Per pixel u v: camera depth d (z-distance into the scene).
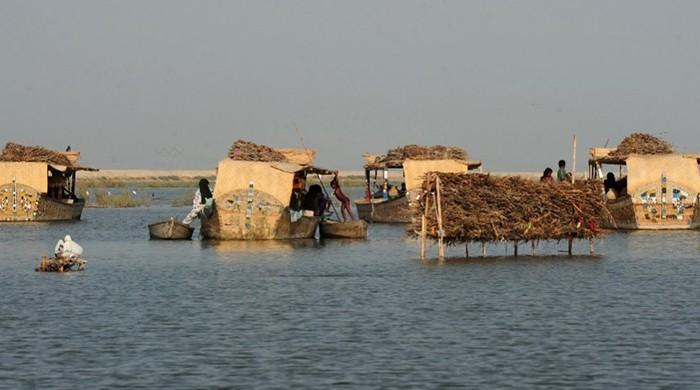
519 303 46.53
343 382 32.25
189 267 63.19
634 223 95.44
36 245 80.88
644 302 46.72
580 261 64.81
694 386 31.59
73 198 125.44
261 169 84.19
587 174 111.44
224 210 83.88
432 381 32.28
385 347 36.94
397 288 52.00
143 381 32.44
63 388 31.59
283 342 37.91
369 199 119.81
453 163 111.75
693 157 96.50
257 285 53.84
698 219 95.44
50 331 40.06
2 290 51.59
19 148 115.88
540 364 34.28
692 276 56.53
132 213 138.25
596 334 39.00
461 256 68.56
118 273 59.59
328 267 62.66
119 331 40.12
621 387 31.52
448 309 44.97
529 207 64.62
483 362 34.59
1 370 33.72
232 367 34.19
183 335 39.31
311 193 91.31
